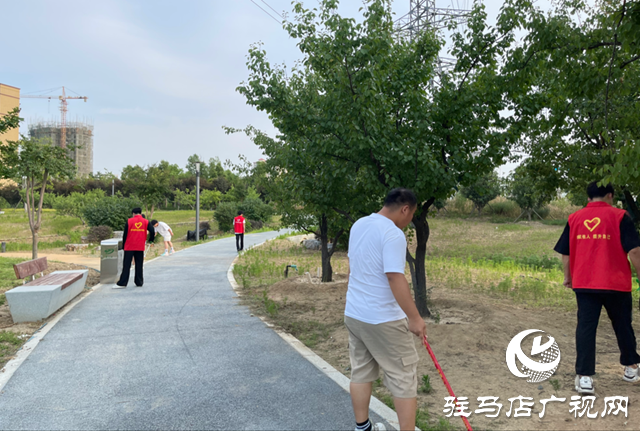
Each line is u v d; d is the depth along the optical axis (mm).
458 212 41625
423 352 5125
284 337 5891
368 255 2912
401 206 3020
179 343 5613
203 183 81250
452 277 11391
